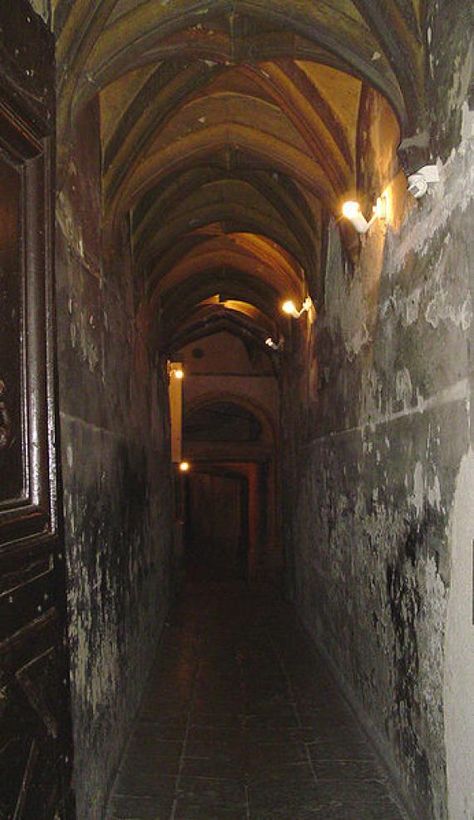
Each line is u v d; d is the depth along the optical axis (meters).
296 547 11.00
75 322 4.27
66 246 4.11
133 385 7.36
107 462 5.25
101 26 3.82
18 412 2.58
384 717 4.98
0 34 2.38
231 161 7.20
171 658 8.65
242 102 6.43
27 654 2.50
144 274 8.83
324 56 4.80
